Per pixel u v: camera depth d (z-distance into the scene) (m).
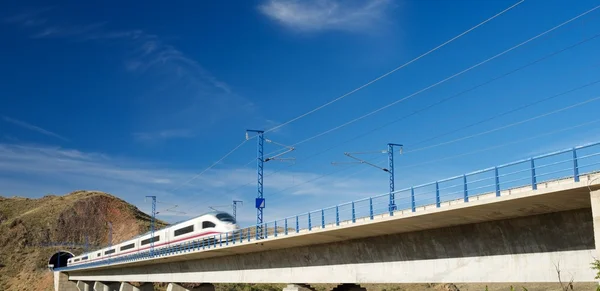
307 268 40.12
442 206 25.39
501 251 25.38
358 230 31.64
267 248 44.38
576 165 20.23
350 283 36.06
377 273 33.19
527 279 23.98
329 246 37.69
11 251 154.50
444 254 28.44
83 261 114.62
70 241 172.00
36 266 143.62
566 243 22.61
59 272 120.12
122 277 90.81
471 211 23.95
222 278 54.09
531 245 24.02
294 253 41.72
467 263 27.06
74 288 120.94
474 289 111.69
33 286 132.75
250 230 44.88
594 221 18.98
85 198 191.12
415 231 30.28
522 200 21.27
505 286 103.75
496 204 22.30
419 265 30.06
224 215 62.00
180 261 65.38
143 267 80.19
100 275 103.88
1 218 183.25
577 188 19.28
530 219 24.05
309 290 41.19
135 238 85.25
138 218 192.62
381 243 32.88
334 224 34.41
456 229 27.70
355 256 35.16
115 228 184.75
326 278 37.84
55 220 175.50
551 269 23.09
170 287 67.50
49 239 167.25
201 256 55.91
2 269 143.62
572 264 22.28
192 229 64.12
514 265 24.67
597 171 19.44
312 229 34.72
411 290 122.69
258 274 47.06
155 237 75.81
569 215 22.53
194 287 63.66
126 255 80.31
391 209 31.45
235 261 51.12
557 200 21.06
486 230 26.09
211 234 59.97
